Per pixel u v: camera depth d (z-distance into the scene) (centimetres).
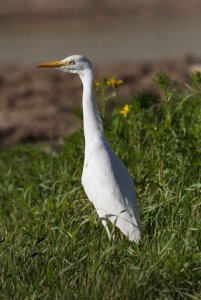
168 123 1455
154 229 1248
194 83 1527
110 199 1256
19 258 1196
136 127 1491
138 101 1521
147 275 1110
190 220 1214
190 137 1422
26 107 2866
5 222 1509
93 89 1351
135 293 1087
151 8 5406
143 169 1432
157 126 1478
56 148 2330
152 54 4081
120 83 1552
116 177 1272
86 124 1336
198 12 5356
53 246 1216
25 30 4872
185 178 1328
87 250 1194
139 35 4659
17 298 1105
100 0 5444
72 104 2858
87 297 1075
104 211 1259
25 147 2025
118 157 1335
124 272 1120
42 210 1466
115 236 1241
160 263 1133
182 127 1457
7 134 2559
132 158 1462
